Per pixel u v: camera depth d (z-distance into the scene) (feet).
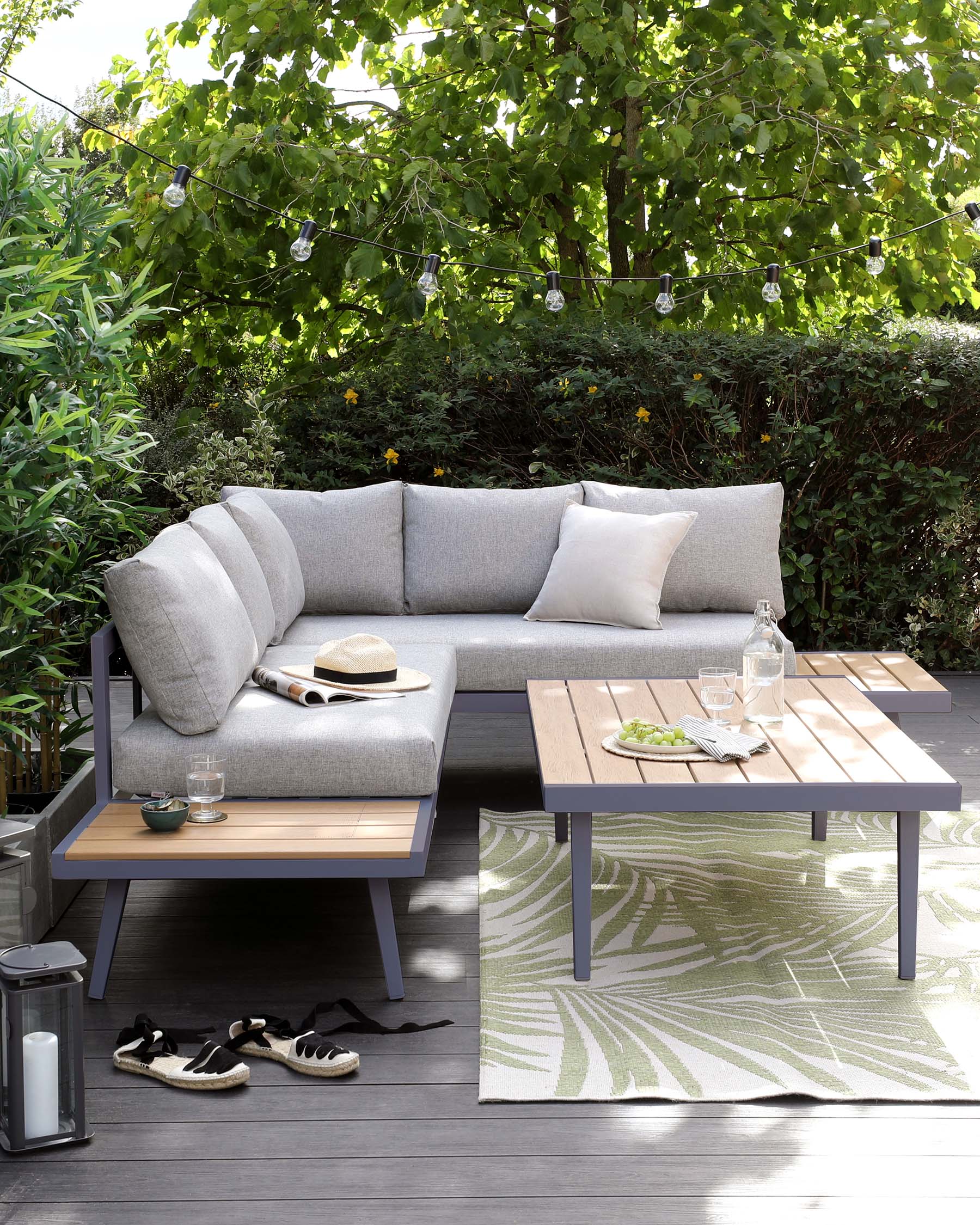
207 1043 7.08
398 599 14.52
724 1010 7.80
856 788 7.93
